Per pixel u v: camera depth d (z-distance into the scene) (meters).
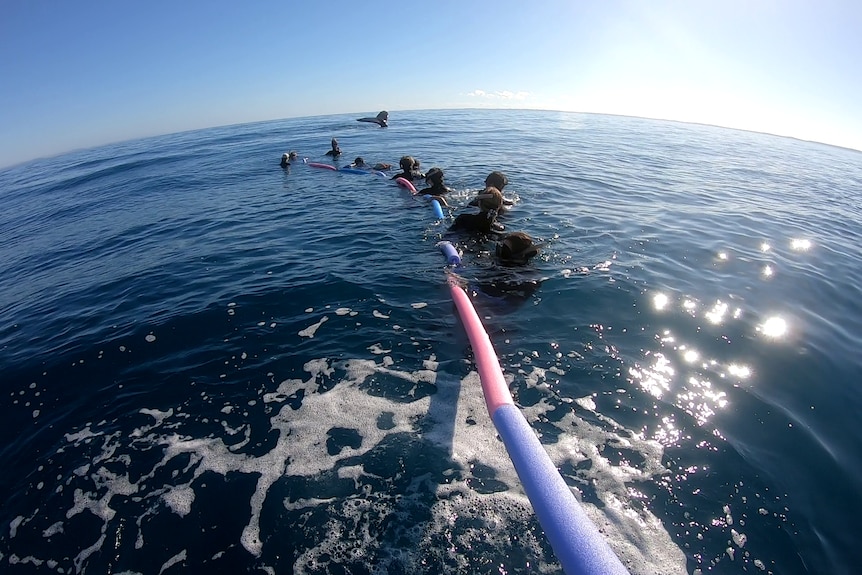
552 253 7.30
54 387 4.45
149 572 2.68
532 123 38.38
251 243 8.45
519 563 2.60
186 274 7.10
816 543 2.69
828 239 8.55
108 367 4.70
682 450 3.37
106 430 3.83
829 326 5.20
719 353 4.60
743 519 2.84
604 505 2.94
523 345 4.73
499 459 3.34
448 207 10.10
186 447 3.60
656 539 2.72
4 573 2.73
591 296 5.78
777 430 3.57
